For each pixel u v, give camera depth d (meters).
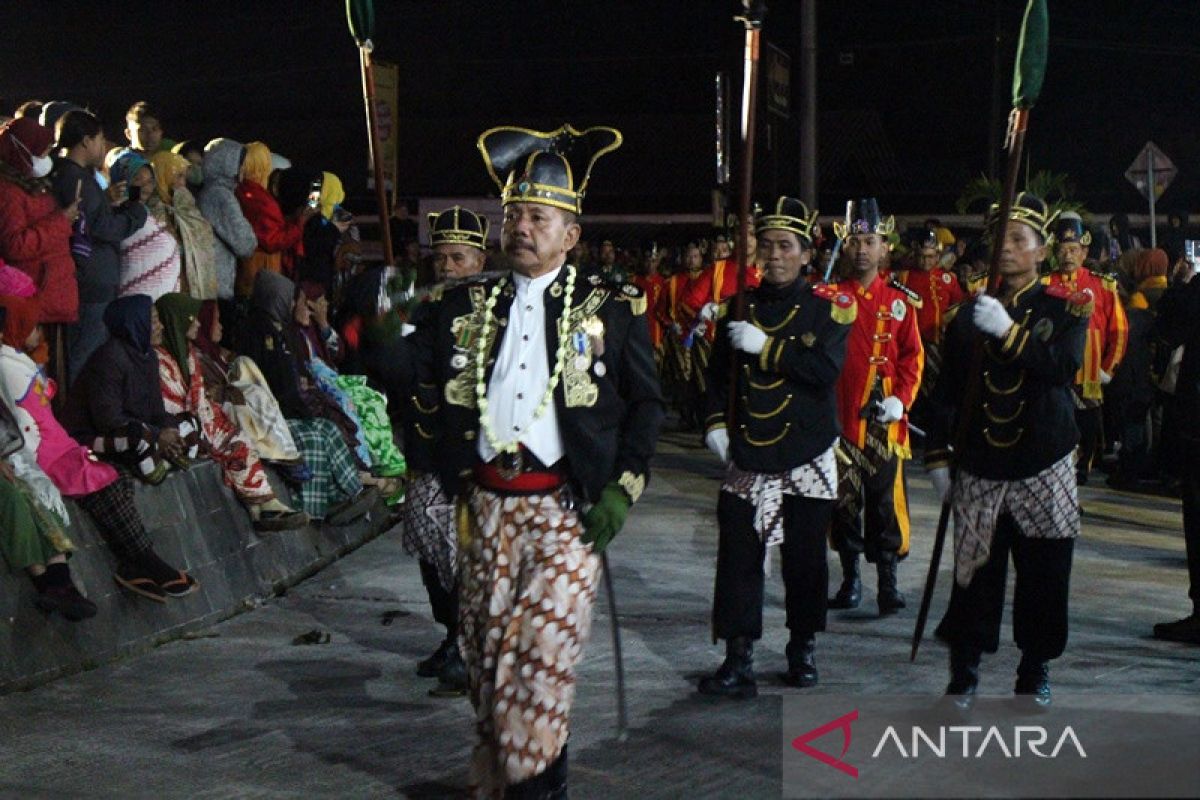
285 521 8.95
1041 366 5.74
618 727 5.40
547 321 4.73
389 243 5.45
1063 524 5.89
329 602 8.73
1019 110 5.68
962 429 5.90
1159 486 13.65
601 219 31.61
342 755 5.73
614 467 4.68
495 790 4.59
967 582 6.00
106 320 7.80
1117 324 12.25
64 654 6.91
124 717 6.25
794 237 6.63
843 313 6.53
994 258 5.74
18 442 6.73
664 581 9.12
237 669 7.13
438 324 4.86
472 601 4.69
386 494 10.51
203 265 9.58
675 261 21.36
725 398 6.70
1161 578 9.38
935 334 13.12
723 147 22.72
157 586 7.52
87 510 7.37
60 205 8.05
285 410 9.75
